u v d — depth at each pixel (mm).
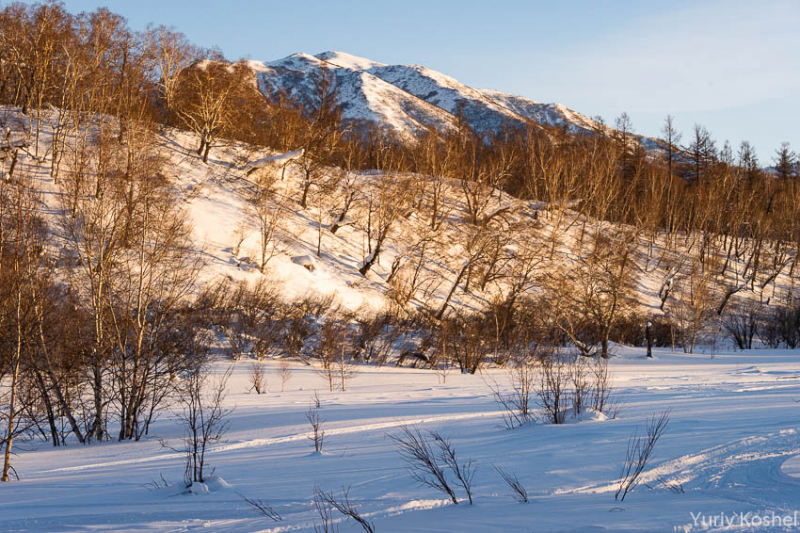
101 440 17969
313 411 18656
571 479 6789
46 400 17531
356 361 38875
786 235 85188
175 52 67250
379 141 80250
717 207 79188
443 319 49094
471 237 56531
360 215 63156
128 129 39469
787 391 17703
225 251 46094
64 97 52688
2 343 16344
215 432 15500
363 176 71375
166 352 19484
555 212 75812
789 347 56781
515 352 42250
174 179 52312
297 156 61094
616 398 16828
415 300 52469
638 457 7586
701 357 46781
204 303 36750
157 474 9711
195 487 7770
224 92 61781
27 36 56812
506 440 10102
